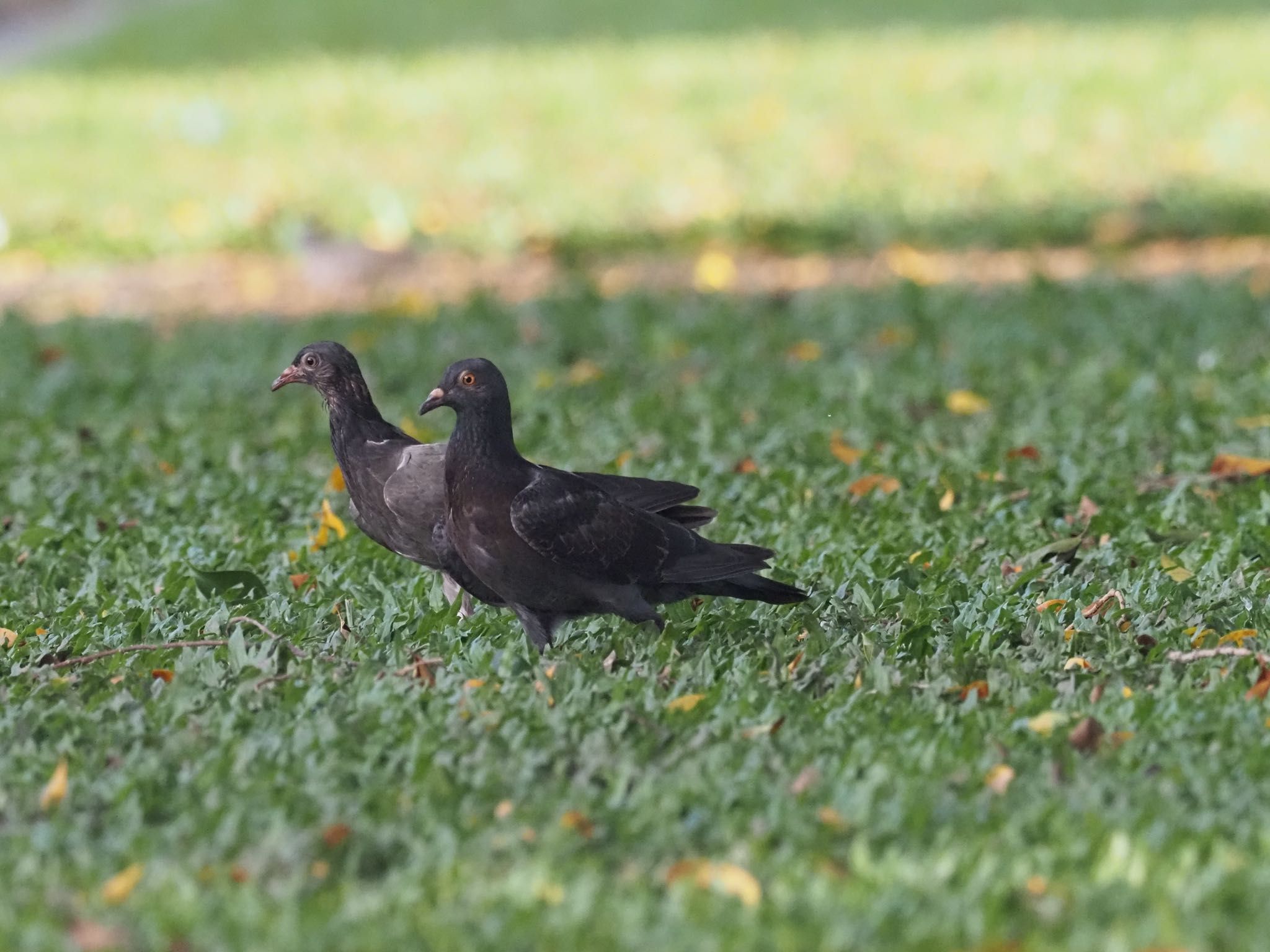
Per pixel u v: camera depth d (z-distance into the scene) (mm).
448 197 30703
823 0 53656
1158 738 7754
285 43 52469
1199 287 20500
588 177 31953
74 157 36594
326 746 7879
